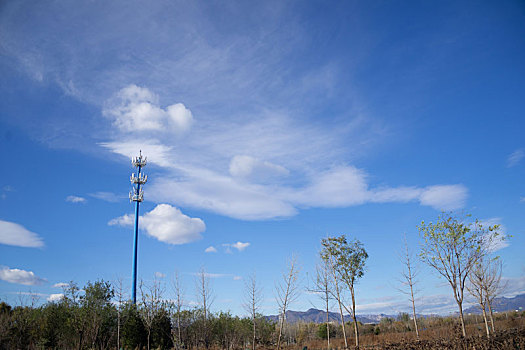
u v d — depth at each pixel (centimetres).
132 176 4531
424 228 2219
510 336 1906
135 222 4416
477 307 2353
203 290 2988
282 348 3070
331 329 4169
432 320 4069
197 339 2955
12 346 2148
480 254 2094
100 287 2812
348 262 2647
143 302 2855
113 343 2723
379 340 3073
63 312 2541
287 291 2602
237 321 3294
